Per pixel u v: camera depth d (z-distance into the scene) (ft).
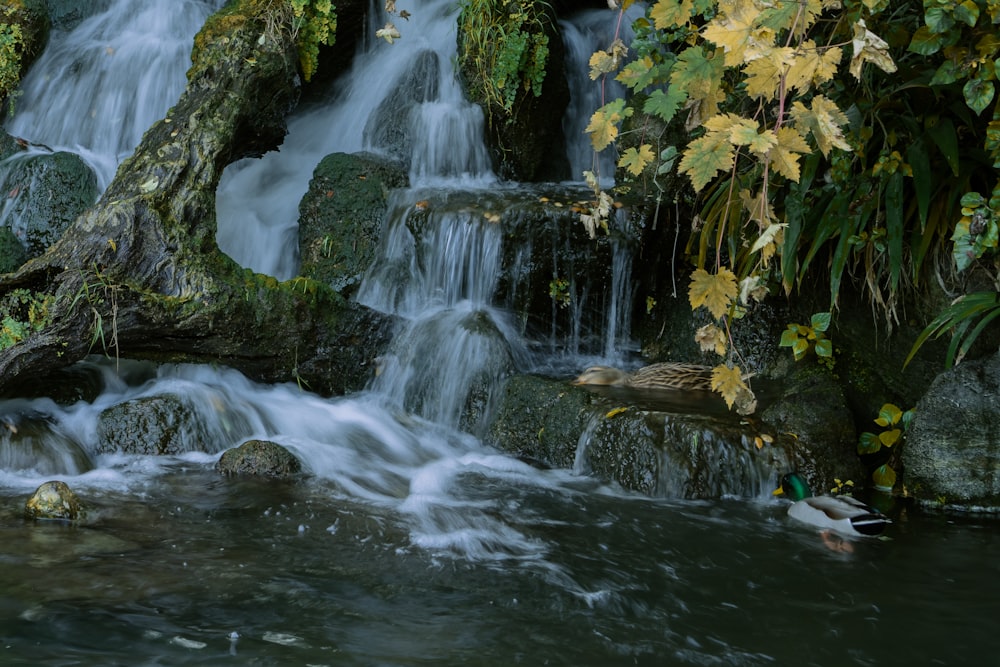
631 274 22.45
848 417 17.33
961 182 16.67
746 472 16.33
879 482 16.97
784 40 12.40
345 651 10.04
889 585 12.47
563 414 18.21
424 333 21.02
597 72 11.40
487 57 25.54
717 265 10.48
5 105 26.18
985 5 13.85
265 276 20.27
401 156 26.40
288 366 20.59
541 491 16.46
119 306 17.94
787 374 19.92
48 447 16.93
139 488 15.94
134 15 28.81
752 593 12.12
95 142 26.48
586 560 13.16
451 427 20.11
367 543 13.58
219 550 13.05
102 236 18.29
